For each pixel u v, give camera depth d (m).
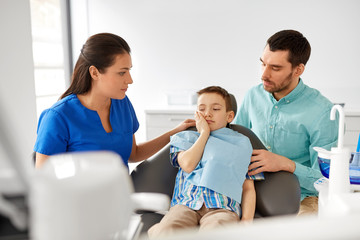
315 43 2.98
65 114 1.28
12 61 2.58
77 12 3.52
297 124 1.48
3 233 0.31
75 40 3.58
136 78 3.50
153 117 2.91
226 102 1.47
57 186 0.30
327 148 1.40
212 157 1.29
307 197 1.44
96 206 0.31
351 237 0.25
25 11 2.70
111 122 1.38
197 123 1.43
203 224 1.12
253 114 1.63
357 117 2.49
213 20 3.20
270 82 1.44
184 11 3.26
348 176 0.92
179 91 3.11
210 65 3.28
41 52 3.26
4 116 0.26
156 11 3.34
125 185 0.34
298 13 2.98
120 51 1.22
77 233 0.31
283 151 1.54
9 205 0.30
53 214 0.30
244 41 3.15
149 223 1.26
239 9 3.12
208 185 1.24
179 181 1.37
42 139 1.24
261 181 1.32
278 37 1.41
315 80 3.04
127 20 3.43
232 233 0.26
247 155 1.32
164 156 1.47
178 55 3.34
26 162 0.30
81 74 1.29
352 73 2.95
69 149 1.31
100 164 0.34
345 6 2.87
